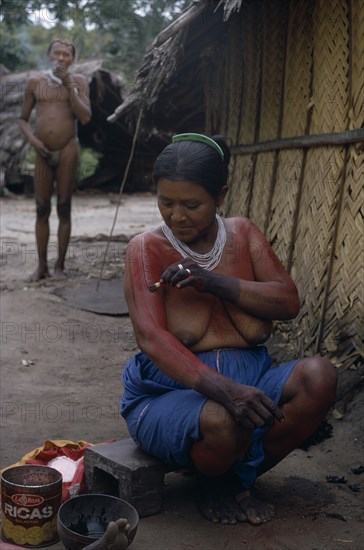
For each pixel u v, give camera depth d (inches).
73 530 111.0
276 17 211.9
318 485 135.8
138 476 118.6
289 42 204.5
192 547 113.1
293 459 147.2
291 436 120.9
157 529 117.9
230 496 123.9
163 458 120.4
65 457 135.3
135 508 119.0
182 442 114.2
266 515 121.6
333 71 183.6
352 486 135.0
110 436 161.9
